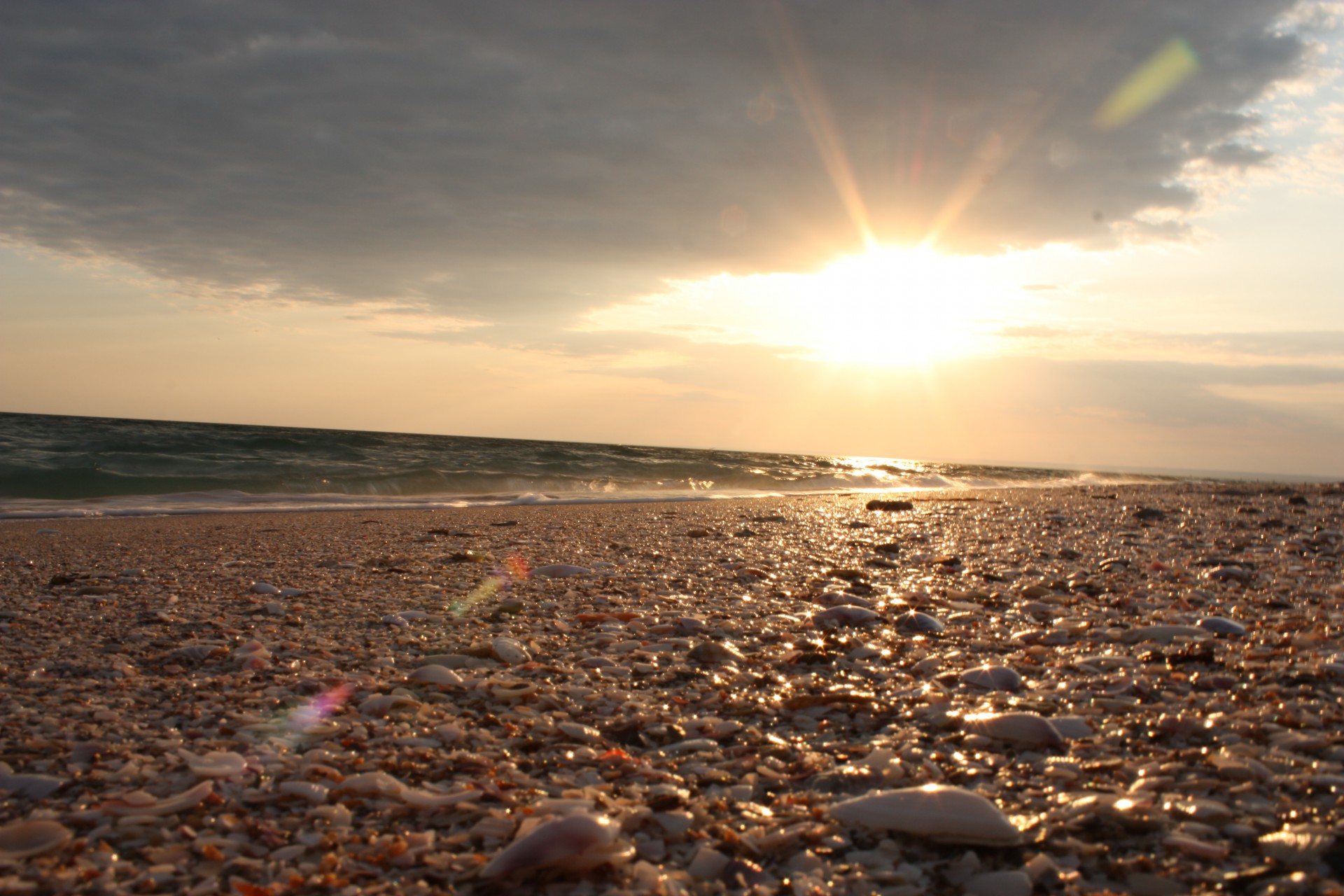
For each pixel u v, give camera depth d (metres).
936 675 3.48
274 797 2.20
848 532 10.02
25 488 16.23
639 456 41.19
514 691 3.14
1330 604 5.11
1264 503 16.45
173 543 8.53
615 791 2.28
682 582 6.04
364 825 2.08
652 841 1.99
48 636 4.07
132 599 5.17
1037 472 55.84
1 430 30.45
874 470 38.84
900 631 4.39
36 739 2.55
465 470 22.38
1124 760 2.38
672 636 4.25
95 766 2.40
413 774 2.39
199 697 3.07
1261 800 2.06
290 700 3.05
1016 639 4.14
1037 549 8.23
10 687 3.16
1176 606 5.06
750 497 19.61
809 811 2.13
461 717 2.91
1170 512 13.62
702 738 2.70
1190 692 3.12
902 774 2.37
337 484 18.36
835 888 1.76
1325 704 2.82
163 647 3.88
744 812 2.13
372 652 3.80
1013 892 1.71
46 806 2.14
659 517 12.22
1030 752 2.51
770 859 1.90
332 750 2.56
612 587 5.73
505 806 2.18
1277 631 4.20
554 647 4.00
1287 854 1.77
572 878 1.81
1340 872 1.69
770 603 5.25
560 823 1.89
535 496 17.17
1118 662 3.56
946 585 5.95
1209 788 2.14
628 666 3.60
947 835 1.94
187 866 1.86
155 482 17.22
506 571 6.44
